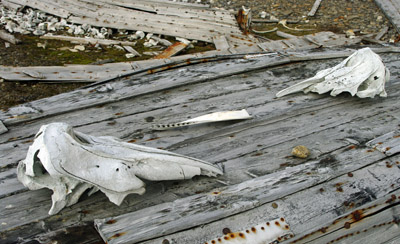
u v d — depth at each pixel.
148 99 3.81
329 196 2.62
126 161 2.42
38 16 8.33
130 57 7.11
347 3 10.22
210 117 3.39
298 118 3.55
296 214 2.47
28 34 7.73
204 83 4.12
